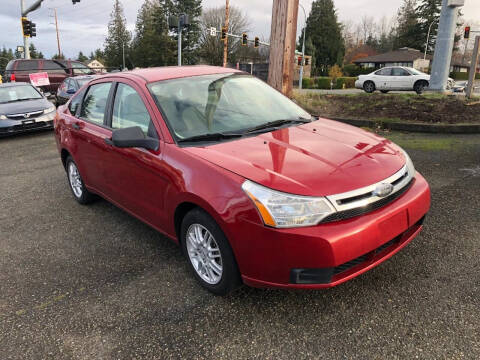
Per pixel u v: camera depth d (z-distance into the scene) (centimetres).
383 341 229
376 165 267
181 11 6394
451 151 620
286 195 232
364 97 1141
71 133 449
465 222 370
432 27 7462
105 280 316
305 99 1128
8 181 614
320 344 231
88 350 240
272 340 237
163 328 254
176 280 309
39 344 248
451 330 234
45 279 324
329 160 267
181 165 282
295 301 271
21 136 1034
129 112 355
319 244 224
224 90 369
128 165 344
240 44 6150
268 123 341
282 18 756
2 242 399
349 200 238
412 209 264
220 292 276
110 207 480
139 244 376
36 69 1958
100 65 9162
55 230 420
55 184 585
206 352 231
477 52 1037
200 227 281
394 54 7006
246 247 241
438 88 1412
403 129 803
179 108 329
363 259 251
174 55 6338
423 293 269
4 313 281
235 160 265
